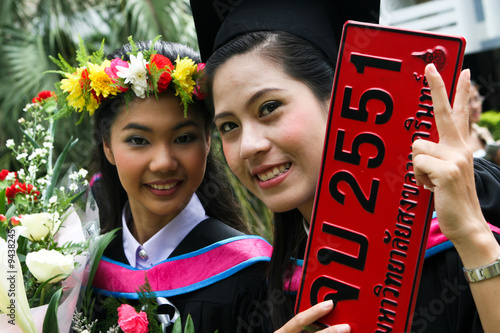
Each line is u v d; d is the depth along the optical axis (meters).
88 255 1.80
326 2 1.67
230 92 1.50
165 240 1.99
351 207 1.35
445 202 1.18
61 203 1.80
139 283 1.94
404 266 1.31
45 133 2.05
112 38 4.80
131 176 1.84
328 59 1.59
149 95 1.79
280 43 1.51
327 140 1.36
